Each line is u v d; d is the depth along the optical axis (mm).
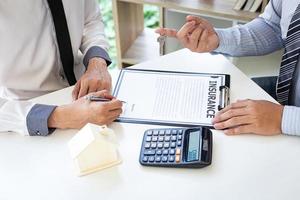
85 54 1149
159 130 772
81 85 951
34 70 1113
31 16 1023
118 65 2018
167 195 656
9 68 1068
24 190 682
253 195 652
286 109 800
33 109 830
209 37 1049
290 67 1012
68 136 806
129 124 819
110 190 671
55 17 1063
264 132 777
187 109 849
